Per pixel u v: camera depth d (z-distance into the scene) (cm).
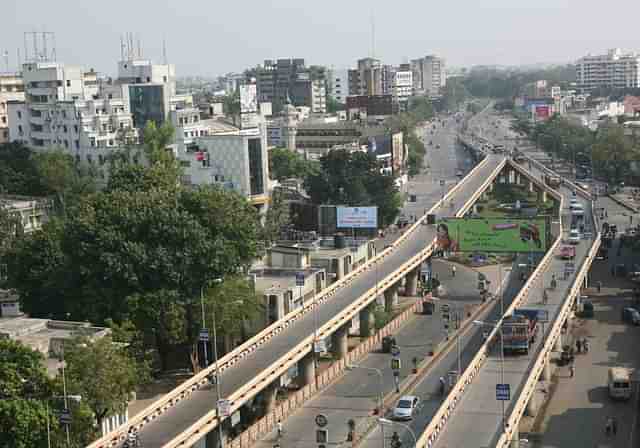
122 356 10762
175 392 10256
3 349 9394
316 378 13138
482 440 9188
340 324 13888
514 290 19138
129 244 12781
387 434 10512
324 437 10281
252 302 13638
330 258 17725
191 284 13050
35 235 14388
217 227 13862
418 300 18738
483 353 12331
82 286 13200
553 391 13162
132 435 8944
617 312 17338
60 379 9612
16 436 8556
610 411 12294
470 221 18875
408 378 13312
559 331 14025
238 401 10438
